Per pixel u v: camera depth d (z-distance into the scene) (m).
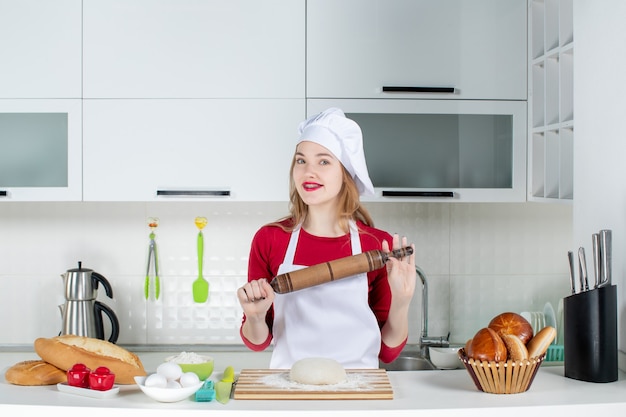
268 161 2.38
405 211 2.79
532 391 1.43
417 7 2.39
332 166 1.66
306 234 1.76
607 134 1.67
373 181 2.42
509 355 1.40
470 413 1.29
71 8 2.35
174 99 2.37
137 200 2.38
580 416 1.33
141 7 2.35
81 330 2.50
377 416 1.26
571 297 1.56
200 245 2.71
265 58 2.37
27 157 2.38
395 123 2.42
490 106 2.42
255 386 1.37
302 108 2.38
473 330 2.81
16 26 2.35
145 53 2.36
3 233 2.73
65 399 1.33
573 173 1.96
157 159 2.37
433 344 2.66
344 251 1.74
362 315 1.67
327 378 1.39
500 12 2.42
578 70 1.82
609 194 1.67
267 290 1.49
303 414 1.26
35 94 2.36
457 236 2.80
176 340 2.74
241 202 2.74
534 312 2.60
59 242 2.73
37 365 1.46
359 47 2.38
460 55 2.41
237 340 2.75
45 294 2.73
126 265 2.73
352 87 2.38
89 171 2.37
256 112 2.37
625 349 1.62
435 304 2.80
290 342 1.68
